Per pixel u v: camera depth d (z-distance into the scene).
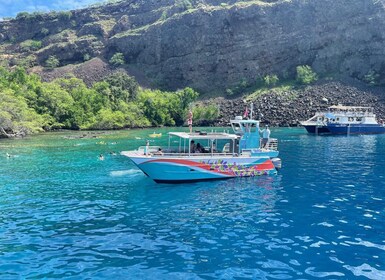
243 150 32.34
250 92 132.62
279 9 143.00
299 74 127.38
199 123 115.62
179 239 18.03
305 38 138.38
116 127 102.75
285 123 104.81
